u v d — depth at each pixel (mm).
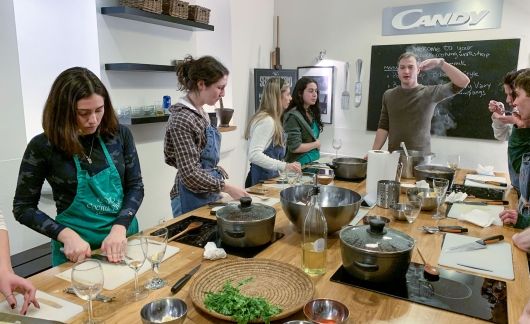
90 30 2822
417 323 973
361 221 1710
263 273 1196
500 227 1664
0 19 2385
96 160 1545
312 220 1327
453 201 2016
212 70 1883
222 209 1503
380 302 1069
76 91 1359
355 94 4316
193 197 1918
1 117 2432
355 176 2447
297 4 4516
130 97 3090
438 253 1391
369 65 4188
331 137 4535
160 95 3371
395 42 4004
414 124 3141
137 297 1094
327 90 4438
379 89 4145
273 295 1081
